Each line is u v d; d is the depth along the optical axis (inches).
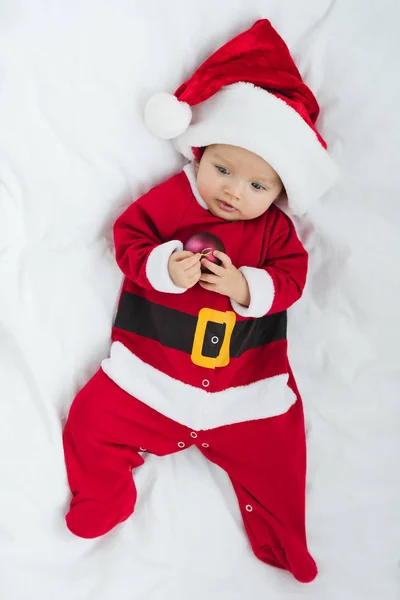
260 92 40.4
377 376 48.3
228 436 44.3
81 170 42.6
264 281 42.9
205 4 41.9
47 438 41.4
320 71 45.3
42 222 42.1
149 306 44.4
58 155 41.6
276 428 44.6
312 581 42.5
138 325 44.9
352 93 45.6
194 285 43.6
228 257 41.5
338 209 47.3
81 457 41.9
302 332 48.6
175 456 46.4
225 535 43.8
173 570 41.8
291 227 46.4
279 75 41.4
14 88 39.1
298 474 44.1
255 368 46.3
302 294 48.4
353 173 46.6
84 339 44.5
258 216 45.6
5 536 39.1
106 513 40.8
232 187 41.2
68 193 42.4
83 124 41.7
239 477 44.5
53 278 43.0
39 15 38.4
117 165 43.7
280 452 44.2
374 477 46.8
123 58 41.3
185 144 43.1
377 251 47.1
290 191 42.9
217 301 43.4
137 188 45.1
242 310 43.0
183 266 40.0
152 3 40.9
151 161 44.7
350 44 44.9
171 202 44.0
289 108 40.7
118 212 45.1
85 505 40.6
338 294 47.9
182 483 45.0
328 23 44.4
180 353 43.5
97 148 42.6
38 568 39.5
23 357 41.4
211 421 43.9
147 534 42.4
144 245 43.1
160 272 40.7
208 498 44.8
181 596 40.9
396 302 47.6
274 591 42.1
